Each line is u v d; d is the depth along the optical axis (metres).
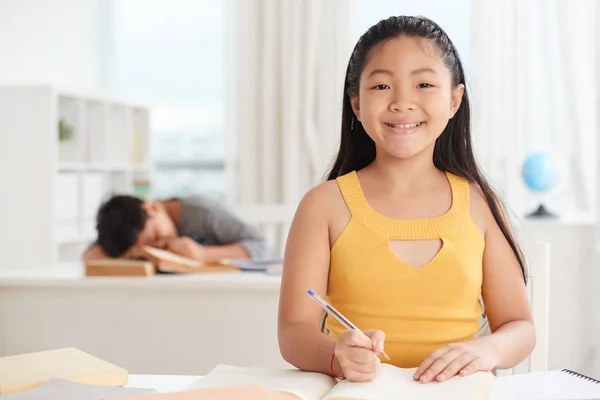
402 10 4.92
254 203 5.06
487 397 0.98
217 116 5.47
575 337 3.61
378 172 1.29
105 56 5.50
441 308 1.21
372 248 1.23
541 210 3.94
